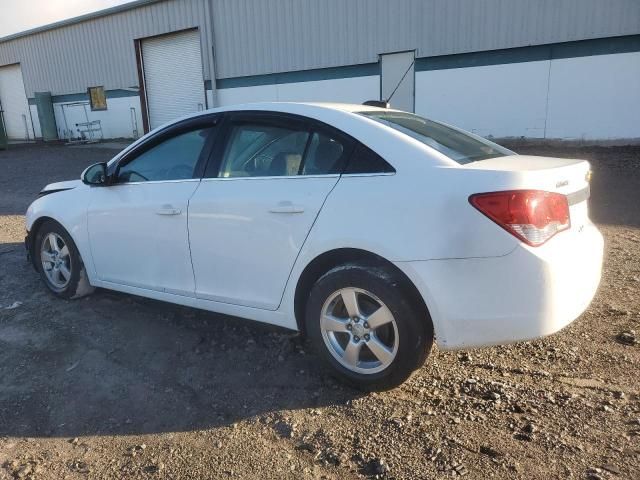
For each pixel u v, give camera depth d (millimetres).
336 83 17953
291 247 3289
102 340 3992
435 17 15648
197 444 2816
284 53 18922
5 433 2953
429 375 3354
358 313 3107
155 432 2934
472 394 3131
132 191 4137
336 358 3254
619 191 8953
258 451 2736
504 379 3275
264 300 3502
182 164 3947
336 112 3396
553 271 2725
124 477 2590
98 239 4352
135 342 3949
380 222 2967
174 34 22266
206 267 3729
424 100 16328
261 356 3691
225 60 20609
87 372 3559
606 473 2439
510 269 2719
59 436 2926
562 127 14359
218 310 3766
